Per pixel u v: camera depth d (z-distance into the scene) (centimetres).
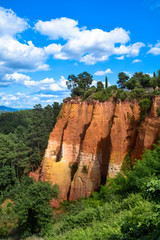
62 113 4197
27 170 5744
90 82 6278
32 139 6469
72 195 3312
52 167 3597
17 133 9206
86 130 3416
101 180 3328
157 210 852
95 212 2064
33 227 2648
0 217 3731
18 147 5575
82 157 3356
